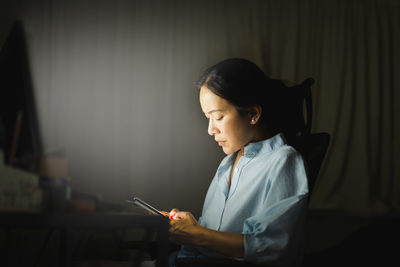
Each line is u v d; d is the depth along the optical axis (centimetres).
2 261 185
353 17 370
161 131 329
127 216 71
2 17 289
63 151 78
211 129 122
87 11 326
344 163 354
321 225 320
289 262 95
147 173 320
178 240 100
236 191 119
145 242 74
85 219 68
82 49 322
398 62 376
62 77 315
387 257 255
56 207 72
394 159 366
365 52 368
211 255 114
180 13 347
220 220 120
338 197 346
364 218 333
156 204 318
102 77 323
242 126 118
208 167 332
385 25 374
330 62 362
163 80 336
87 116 317
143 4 339
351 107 358
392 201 359
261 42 355
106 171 315
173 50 341
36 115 80
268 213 101
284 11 364
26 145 79
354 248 278
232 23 356
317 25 366
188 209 326
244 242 95
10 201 66
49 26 317
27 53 82
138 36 336
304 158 121
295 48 356
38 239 220
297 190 106
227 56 348
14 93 80
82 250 204
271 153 118
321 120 357
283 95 127
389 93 369
